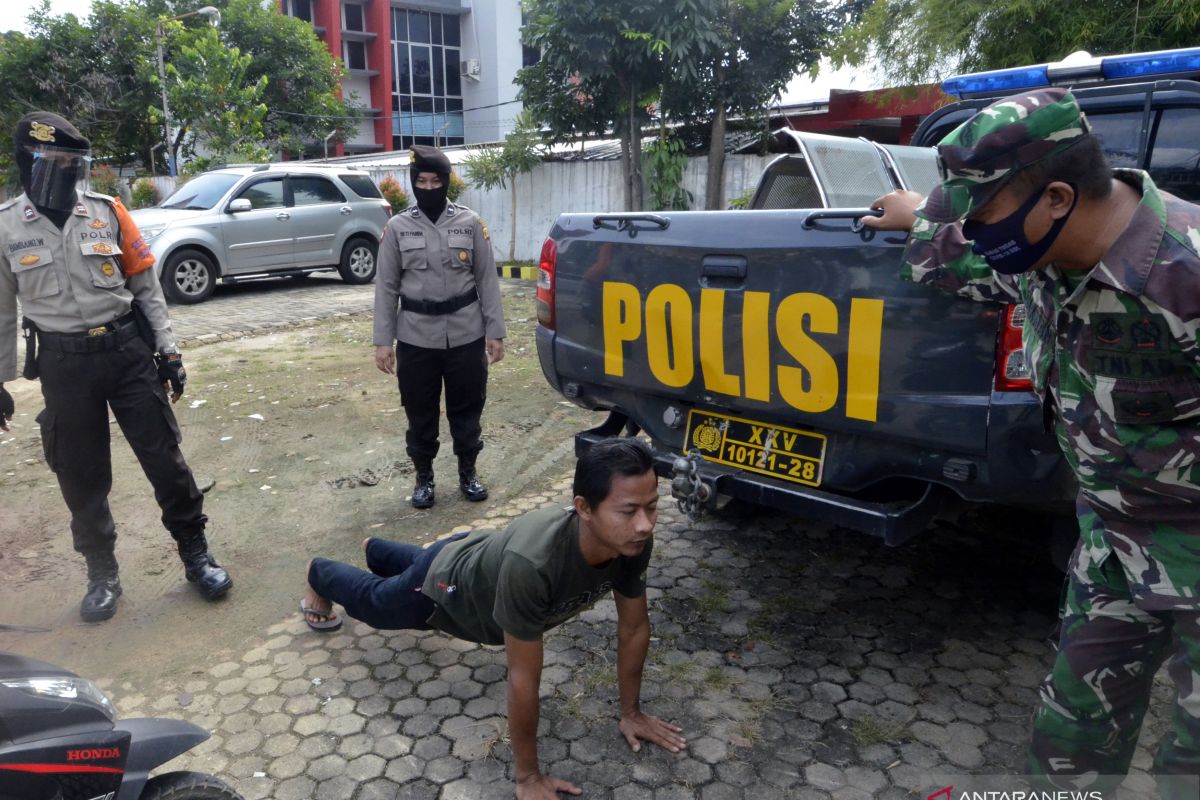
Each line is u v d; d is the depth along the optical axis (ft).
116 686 9.41
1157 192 4.92
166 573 12.12
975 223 5.08
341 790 7.73
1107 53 21.50
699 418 10.17
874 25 27.45
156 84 72.54
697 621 10.37
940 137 12.35
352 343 26.84
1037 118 4.66
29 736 5.32
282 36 84.38
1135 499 5.35
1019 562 11.66
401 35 126.21
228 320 30.35
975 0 23.80
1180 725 5.47
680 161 37.40
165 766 8.04
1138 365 5.00
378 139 127.85
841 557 11.94
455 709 8.86
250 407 19.99
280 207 36.35
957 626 10.16
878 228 7.68
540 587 6.97
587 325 10.73
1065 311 5.27
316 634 10.37
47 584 11.91
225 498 14.73
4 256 10.11
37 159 9.89
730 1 34.35
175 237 33.04
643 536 6.73
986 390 7.66
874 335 8.21
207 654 10.03
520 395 20.66
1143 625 5.70
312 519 13.84
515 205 44.96
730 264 9.14
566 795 7.53
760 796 7.54
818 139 9.84
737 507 13.51
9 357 10.50
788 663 9.49
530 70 38.83
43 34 77.05
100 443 10.84
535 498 14.49
